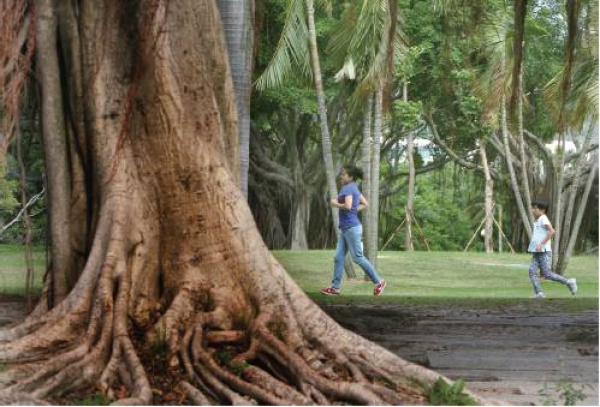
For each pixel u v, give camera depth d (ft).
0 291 74.69
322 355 35.40
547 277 80.64
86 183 40.37
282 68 106.83
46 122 40.11
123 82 38.99
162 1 37.50
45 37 39.91
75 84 39.81
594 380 41.63
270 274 37.01
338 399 32.45
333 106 179.11
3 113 36.45
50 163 40.29
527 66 182.39
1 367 33.73
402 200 255.29
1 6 34.83
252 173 193.77
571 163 207.51
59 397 31.83
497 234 241.14
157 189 37.86
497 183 213.25
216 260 37.22
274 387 32.68
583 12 108.68
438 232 252.21
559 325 59.62
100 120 38.68
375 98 106.63
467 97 168.96
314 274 109.70
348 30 100.99
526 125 193.26
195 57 38.14
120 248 36.76
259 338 35.01
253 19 50.08
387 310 67.00
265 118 185.98
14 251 123.75
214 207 37.55
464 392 34.04
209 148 38.01
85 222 40.19
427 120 192.24
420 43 156.35
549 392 38.60
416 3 153.38
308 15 108.47
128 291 36.06
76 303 36.04
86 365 33.14
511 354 47.98
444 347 50.14
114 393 32.60
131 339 35.50
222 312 36.19
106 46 39.11
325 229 201.36
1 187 104.37
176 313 35.83
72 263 40.16
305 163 204.44
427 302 75.00
